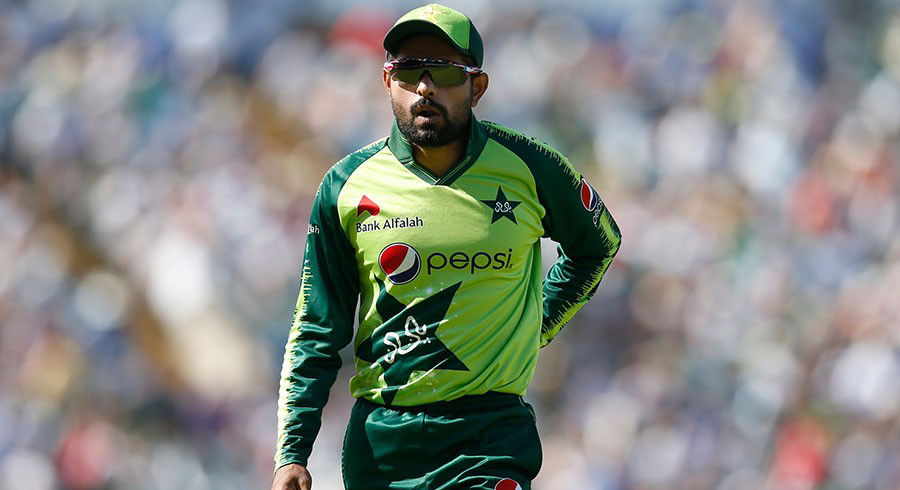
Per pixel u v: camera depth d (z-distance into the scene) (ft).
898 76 189.06
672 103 192.24
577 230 50.37
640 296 156.66
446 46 46.68
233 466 147.84
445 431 47.47
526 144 48.37
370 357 48.52
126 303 162.40
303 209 172.55
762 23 194.70
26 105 195.93
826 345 147.74
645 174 180.86
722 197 171.73
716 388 148.56
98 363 155.84
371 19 204.03
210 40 202.18
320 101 191.31
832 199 168.55
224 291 160.35
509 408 48.03
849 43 193.47
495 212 47.47
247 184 173.27
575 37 202.90
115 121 192.75
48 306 161.79
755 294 156.46
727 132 182.19
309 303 48.75
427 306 47.32
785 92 185.88
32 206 179.42
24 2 211.20
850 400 141.38
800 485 137.49
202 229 167.32
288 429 47.60
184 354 157.48
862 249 162.50
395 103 47.34
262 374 155.63
